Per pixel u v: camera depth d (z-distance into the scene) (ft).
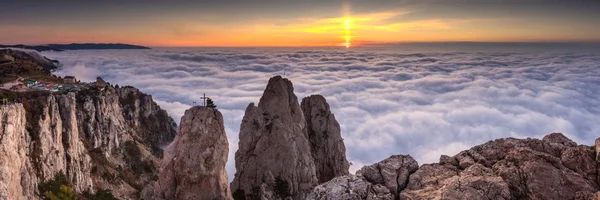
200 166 173.68
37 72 513.45
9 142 228.22
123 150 425.69
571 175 72.23
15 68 510.58
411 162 85.40
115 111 461.37
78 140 345.10
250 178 220.84
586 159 74.08
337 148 258.98
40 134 280.31
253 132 230.07
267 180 217.56
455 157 85.66
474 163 80.64
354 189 79.20
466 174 76.84
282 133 225.97
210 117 179.32
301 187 221.25
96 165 365.61
